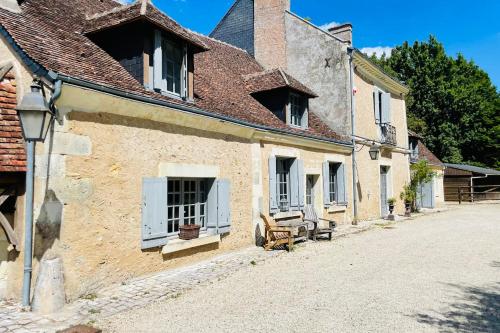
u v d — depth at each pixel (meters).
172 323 4.66
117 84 6.27
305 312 5.03
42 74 5.26
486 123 35.47
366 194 15.57
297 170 11.27
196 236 7.66
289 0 16.22
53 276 5.09
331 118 14.73
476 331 4.35
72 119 5.53
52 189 5.27
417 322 4.64
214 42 14.43
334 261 8.10
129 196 6.33
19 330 4.39
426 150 27.23
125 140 6.30
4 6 6.32
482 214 18.70
